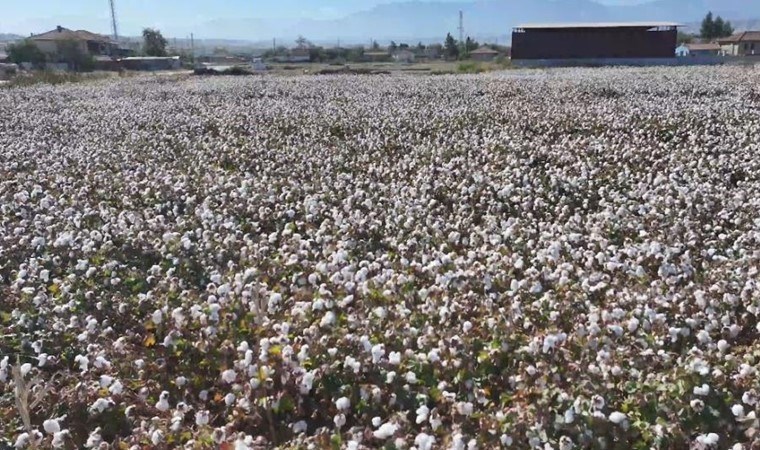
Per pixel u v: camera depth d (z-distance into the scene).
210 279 5.97
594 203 8.34
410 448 3.50
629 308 5.01
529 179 9.05
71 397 4.18
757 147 10.77
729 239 6.82
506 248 6.27
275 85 27.48
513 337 4.49
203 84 29.45
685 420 3.82
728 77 25.02
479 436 3.64
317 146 12.45
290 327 4.67
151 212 8.13
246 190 8.69
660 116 14.59
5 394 4.35
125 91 26.31
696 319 4.84
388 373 4.15
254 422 4.07
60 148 12.95
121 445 3.73
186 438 3.78
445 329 4.64
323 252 6.43
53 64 57.62
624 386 4.03
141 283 5.92
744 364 4.15
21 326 5.19
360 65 59.88
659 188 8.30
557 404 3.84
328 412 4.11
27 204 8.34
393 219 7.40
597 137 12.76
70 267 6.27
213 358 4.57
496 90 22.36
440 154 11.12
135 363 4.58
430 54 90.62
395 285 5.33
